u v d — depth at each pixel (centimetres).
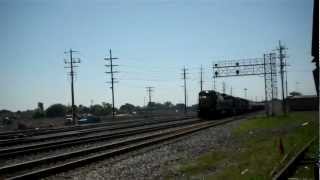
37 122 9081
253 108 12625
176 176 1953
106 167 2202
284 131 4491
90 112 14725
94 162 2362
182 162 2406
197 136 4034
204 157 2581
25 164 2122
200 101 7900
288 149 2834
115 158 2547
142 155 2697
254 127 5184
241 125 5528
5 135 4422
